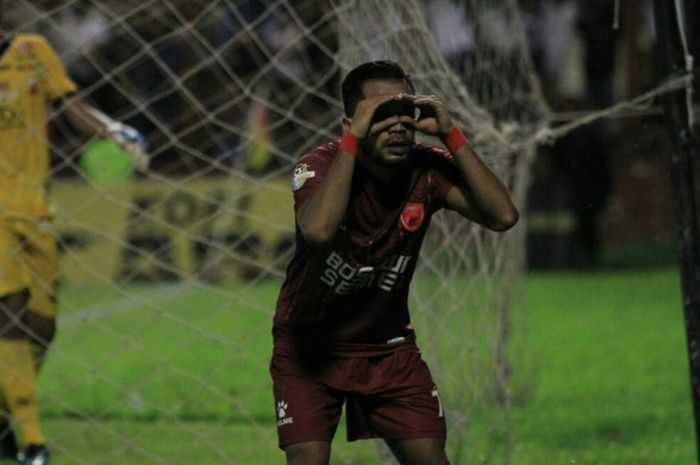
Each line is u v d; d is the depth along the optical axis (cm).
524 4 3803
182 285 3672
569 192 4409
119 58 3872
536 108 2289
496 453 1705
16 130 1673
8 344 1669
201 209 4012
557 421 1973
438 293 1614
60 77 1700
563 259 4488
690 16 1504
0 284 1658
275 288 3803
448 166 1119
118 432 1944
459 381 1639
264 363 2381
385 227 1092
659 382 2339
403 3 1579
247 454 1778
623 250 4947
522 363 2267
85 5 3669
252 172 3950
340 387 1122
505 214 1081
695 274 1369
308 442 1109
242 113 3953
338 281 1098
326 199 1028
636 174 4884
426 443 1121
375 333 1127
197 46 3725
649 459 1711
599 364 2556
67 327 3138
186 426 1975
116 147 1764
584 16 3997
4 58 1678
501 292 1769
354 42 1581
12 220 1662
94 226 4034
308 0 3400
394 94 1065
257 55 3731
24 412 1672
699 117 1500
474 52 1947
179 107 3994
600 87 4116
